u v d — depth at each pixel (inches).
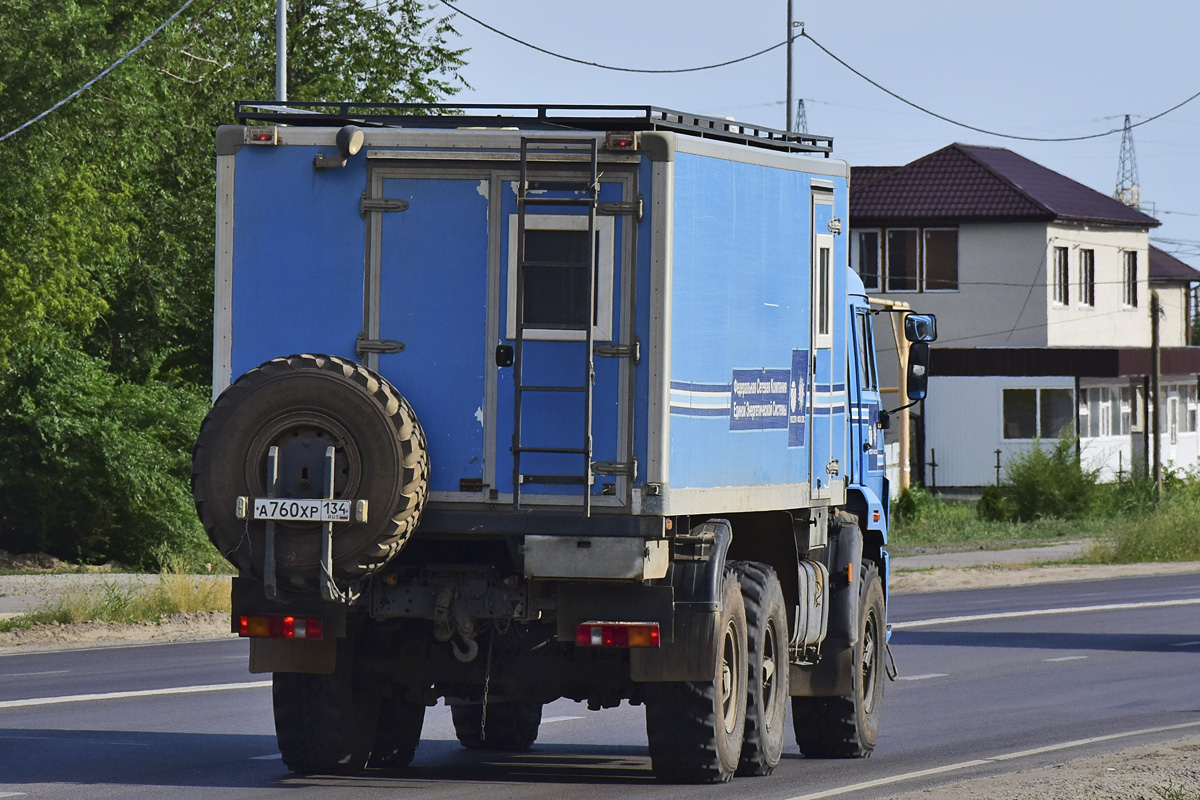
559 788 1544.0
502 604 1460.4
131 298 5580.7
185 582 3599.9
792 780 1605.6
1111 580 5059.1
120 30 4980.3
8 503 4803.2
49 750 1782.7
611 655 1550.2
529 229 1424.7
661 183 1418.6
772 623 1621.6
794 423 1672.0
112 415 5004.9
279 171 1478.8
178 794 1493.6
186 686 2393.0
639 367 1416.1
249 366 1480.1
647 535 1409.9
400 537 1373.0
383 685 1604.3
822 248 1733.5
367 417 1365.7
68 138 4483.3
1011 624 3659.0
